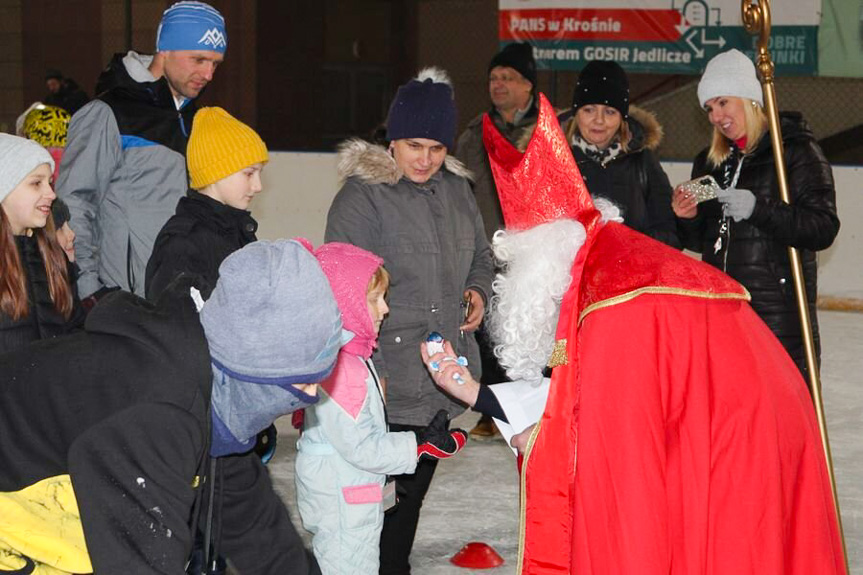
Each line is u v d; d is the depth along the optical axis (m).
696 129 11.17
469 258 3.45
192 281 1.95
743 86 3.65
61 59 12.75
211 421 1.84
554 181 2.44
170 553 1.70
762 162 3.66
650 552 2.15
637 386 2.20
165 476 1.70
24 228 2.72
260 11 14.17
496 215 5.15
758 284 3.62
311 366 1.75
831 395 6.42
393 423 3.23
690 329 2.25
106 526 1.67
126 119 3.52
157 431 1.70
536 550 2.35
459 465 5.03
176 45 3.55
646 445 2.18
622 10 9.10
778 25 8.92
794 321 3.60
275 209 9.71
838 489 4.72
